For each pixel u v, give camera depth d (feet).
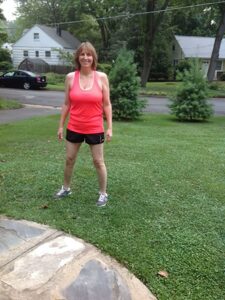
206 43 148.15
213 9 94.63
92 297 7.88
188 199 13.46
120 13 118.52
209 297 8.11
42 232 10.41
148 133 29.01
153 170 16.99
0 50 130.82
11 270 8.57
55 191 13.66
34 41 140.36
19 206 12.21
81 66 11.44
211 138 27.32
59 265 8.80
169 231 10.84
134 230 10.79
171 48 148.15
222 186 15.01
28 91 76.02
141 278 8.64
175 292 8.23
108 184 14.65
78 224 10.97
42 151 20.54
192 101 38.73
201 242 10.27
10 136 25.38
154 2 87.66
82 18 128.16
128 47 125.18
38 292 7.88
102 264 8.96
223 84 98.84
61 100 60.18
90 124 11.72
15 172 15.90
